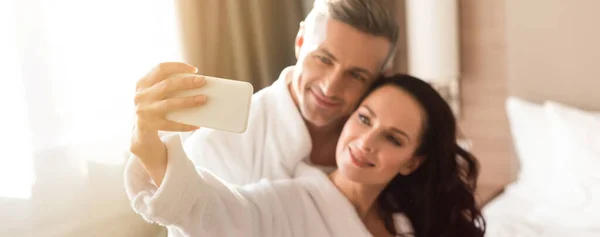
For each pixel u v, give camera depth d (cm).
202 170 77
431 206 106
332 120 101
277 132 103
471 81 218
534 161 186
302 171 102
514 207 180
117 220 147
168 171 68
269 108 105
